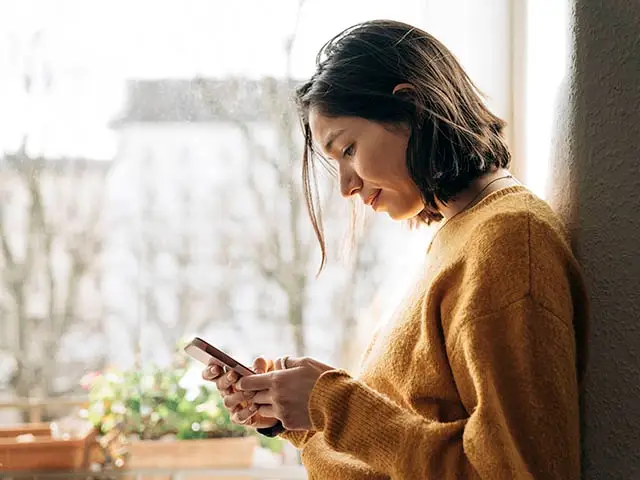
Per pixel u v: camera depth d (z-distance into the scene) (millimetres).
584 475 1084
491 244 985
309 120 1133
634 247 1028
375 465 1009
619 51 1040
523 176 1478
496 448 921
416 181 1066
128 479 1653
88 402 1646
